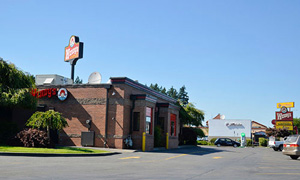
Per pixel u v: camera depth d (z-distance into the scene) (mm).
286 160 23703
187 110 49719
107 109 28812
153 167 15859
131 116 29359
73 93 30156
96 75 30938
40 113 24344
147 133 30016
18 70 27312
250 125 73438
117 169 14258
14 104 25469
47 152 20016
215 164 18719
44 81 36312
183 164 18109
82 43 37281
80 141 29344
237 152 35000
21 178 10422
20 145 24047
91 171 13047
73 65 37781
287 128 65688
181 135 44750
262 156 28781
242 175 13172
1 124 26359
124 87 28594
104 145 28484
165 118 34344
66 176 11227
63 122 24859
